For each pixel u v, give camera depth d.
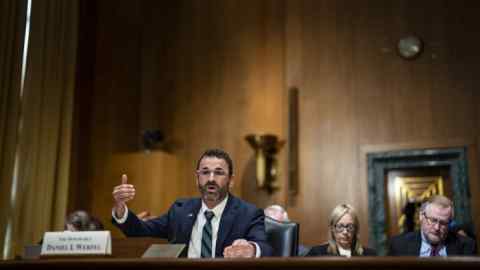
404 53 8.39
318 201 8.40
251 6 9.53
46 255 3.06
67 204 8.73
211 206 4.11
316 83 8.80
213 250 4.00
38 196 7.89
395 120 8.30
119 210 3.84
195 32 9.80
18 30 7.84
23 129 7.84
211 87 9.48
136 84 9.84
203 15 9.81
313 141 8.62
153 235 4.08
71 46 8.82
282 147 8.84
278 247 4.06
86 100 9.44
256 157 8.71
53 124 8.28
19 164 7.71
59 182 8.30
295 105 8.78
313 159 8.56
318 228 8.30
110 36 9.88
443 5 8.36
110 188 9.15
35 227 7.79
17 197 7.60
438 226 4.85
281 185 8.70
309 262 2.52
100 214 9.09
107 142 9.41
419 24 8.44
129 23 10.05
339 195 8.32
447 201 4.92
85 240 3.05
